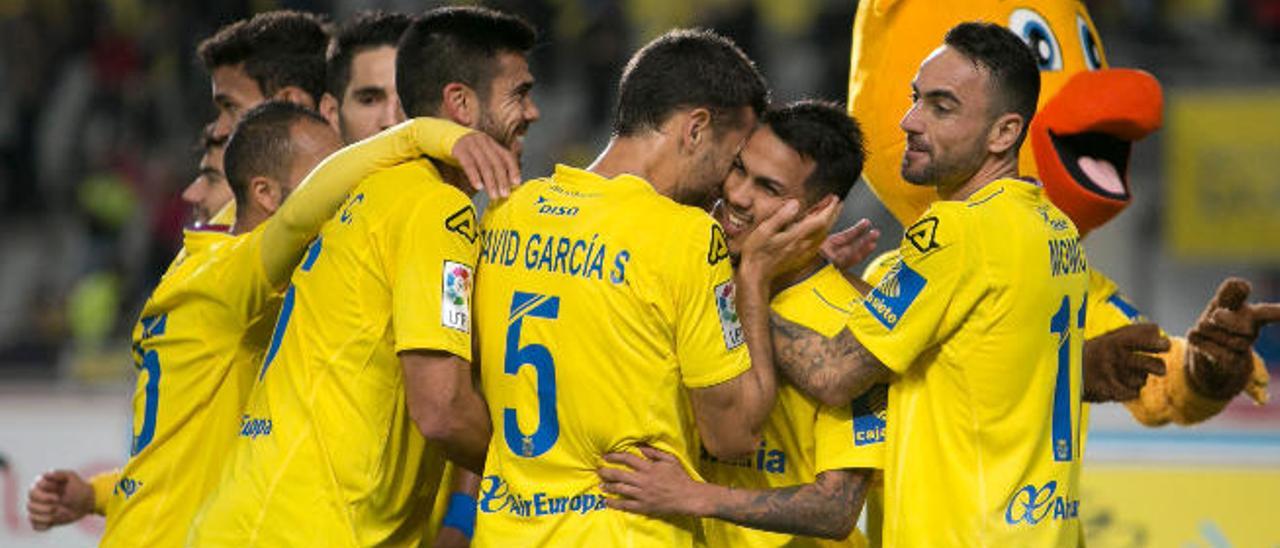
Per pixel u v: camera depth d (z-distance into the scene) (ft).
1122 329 48.65
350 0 147.13
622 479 40.47
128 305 144.97
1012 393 42.14
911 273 41.60
